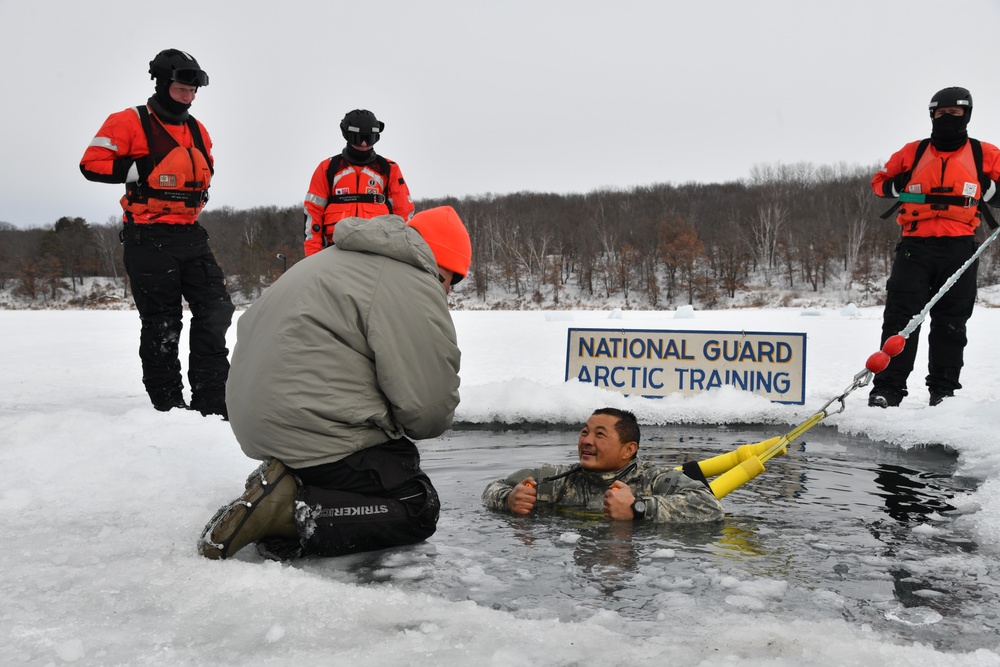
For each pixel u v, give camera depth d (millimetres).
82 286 82938
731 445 5414
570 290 77188
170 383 6254
